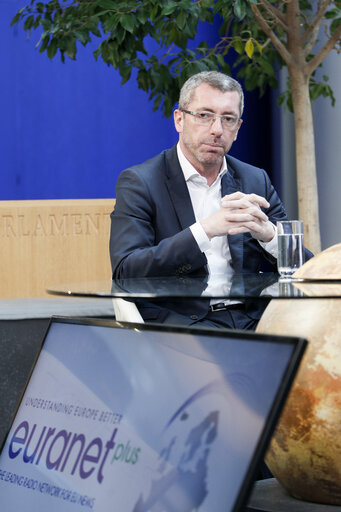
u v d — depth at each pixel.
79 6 3.59
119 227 2.51
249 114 5.38
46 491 1.11
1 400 2.51
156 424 1.02
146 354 1.08
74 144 4.99
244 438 0.92
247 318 2.36
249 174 2.74
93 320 1.20
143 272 2.23
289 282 1.27
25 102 4.85
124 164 5.12
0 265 3.41
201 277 1.54
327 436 1.18
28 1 4.80
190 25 3.28
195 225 2.18
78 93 4.98
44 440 1.16
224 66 3.75
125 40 3.35
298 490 1.26
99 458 1.06
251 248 2.59
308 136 3.81
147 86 3.69
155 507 0.97
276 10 3.80
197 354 1.02
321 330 1.20
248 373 0.95
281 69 4.74
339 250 1.37
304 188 3.82
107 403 1.10
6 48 4.80
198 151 2.57
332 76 4.87
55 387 1.19
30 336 2.54
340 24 3.74
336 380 1.17
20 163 4.86
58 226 3.49
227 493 0.90
